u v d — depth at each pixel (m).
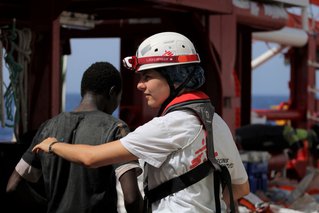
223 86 7.92
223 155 3.38
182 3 6.75
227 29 8.02
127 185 3.39
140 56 3.32
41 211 4.51
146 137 3.19
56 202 3.57
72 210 3.50
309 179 8.27
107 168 3.48
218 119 3.41
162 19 8.69
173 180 3.24
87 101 3.68
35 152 3.41
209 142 3.25
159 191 3.27
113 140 3.50
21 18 7.12
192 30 7.79
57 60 5.88
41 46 5.88
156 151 3.20
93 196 3.48
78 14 7.85
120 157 3.21
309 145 11.10
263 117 11.52
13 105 5.99
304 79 12.13
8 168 5.42
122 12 8.38
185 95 3.28
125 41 9.77
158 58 3.26
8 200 4.79
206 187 3.27
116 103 3.78
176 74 3.27
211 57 7.75
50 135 3.62
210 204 3.29
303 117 12.13
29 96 5.96
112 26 9.17
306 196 8.00
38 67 5.90
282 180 9.65
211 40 7.77
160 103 3.32
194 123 3.23
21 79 5.92
